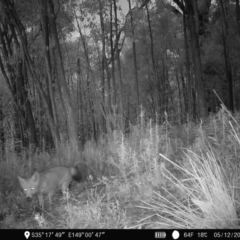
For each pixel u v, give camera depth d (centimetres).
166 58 3128
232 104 2083
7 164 853
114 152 872
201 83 1491
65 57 2638
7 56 1752
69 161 912
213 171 484
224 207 373
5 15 1466
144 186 563
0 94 1981
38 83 1305
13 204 591
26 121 1727
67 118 1239
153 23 2734
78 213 472
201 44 2645
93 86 2208
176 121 1280
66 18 2123
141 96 3219
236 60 2384
